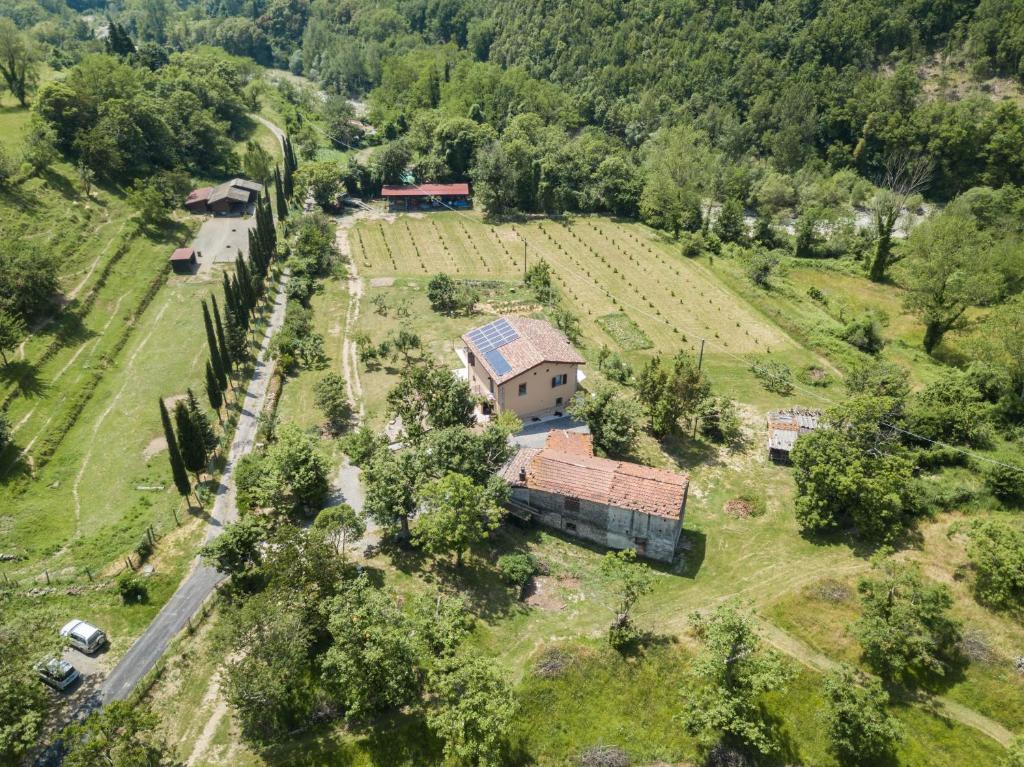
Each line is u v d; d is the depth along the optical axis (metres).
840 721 43.47
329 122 197.00
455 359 94.44
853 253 134.50
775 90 189.25
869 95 179.88
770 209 158.50
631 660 49.81
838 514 63.38
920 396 75.75
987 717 45.84
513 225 147.75
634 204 152.25
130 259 114.88
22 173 119.62
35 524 65.00
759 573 58.66
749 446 77.12
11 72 149.88
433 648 48.06
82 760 39.16
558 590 57.41
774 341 101.94
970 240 106.44
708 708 44.56
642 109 194.38
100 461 74.06
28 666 44.12
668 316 109.00
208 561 55.62
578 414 74.69
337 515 56.97
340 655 44.75
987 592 51.50
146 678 49.03
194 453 67.12
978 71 180.25
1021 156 159.50
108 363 91.12
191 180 149.25
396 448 74.00
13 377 83.06
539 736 46.38
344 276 122.12
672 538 59.66
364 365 93.56
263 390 87.81
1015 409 76.12
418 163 165.50
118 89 150.12
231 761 44.34
